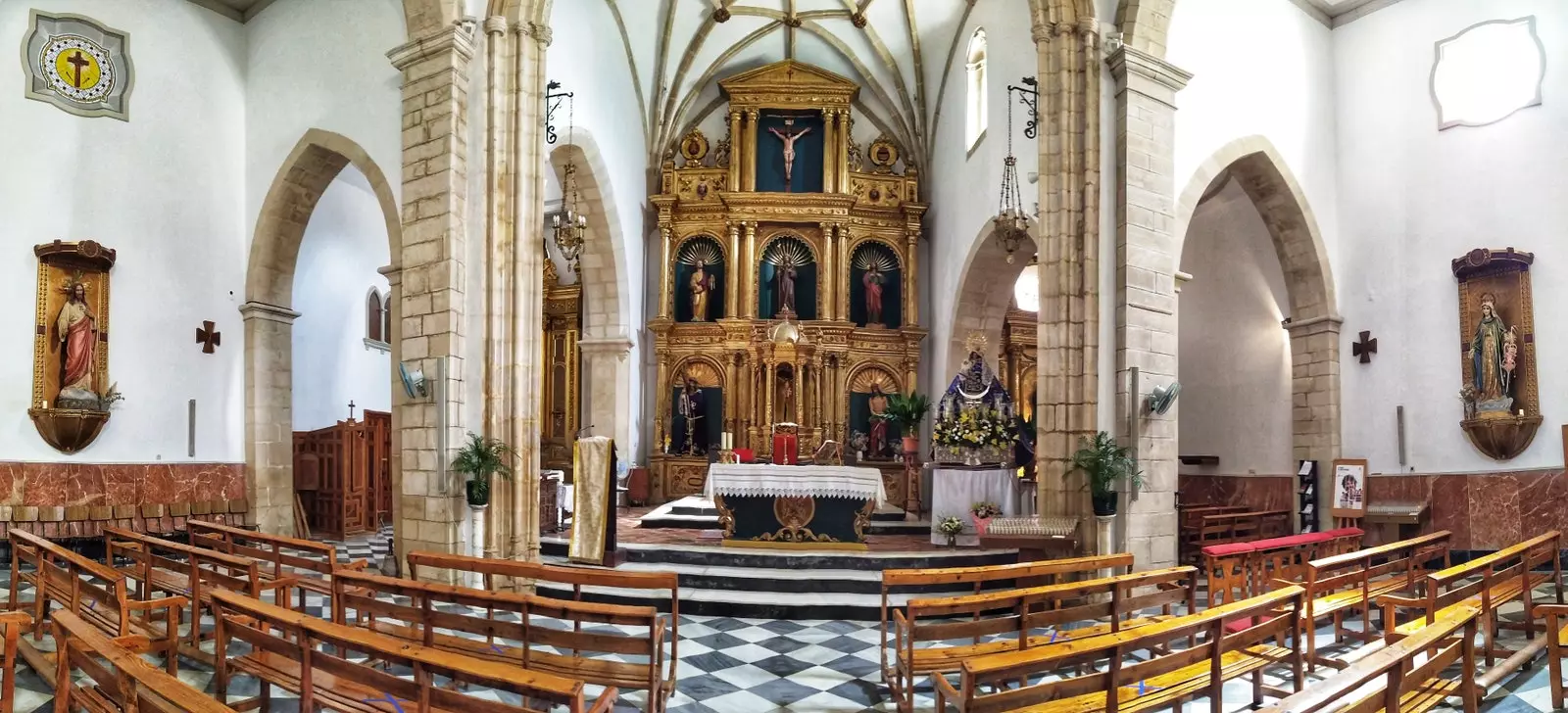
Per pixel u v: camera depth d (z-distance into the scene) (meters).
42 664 6.65
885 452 19.91
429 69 11.41
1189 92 12.25
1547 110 12.27
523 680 3.93
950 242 18.56
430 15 11.32
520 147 11.37
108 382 12.86
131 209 13.23
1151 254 11.02
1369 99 14.18
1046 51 11.32
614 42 17.83
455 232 11.07
